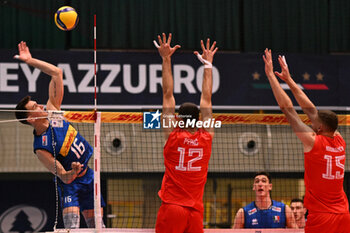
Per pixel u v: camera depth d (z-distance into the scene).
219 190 21.22
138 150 19.45
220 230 11.17
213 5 20.59
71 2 20.22
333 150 10.19
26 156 19.86
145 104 19.78
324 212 10.21
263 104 20.08
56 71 11.59
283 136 19.84
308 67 20.28
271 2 20.83
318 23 20.92
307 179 10.37
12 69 19.33
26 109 11.50
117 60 19.81
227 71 20.09
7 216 21.61
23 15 20.14
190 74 19.98
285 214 13.63
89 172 12.20
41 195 21.86
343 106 20.23
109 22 20.31
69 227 11.52
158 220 9.63
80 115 11.41
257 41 20.75
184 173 9.59
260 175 13.74
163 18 20.45
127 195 20.50
